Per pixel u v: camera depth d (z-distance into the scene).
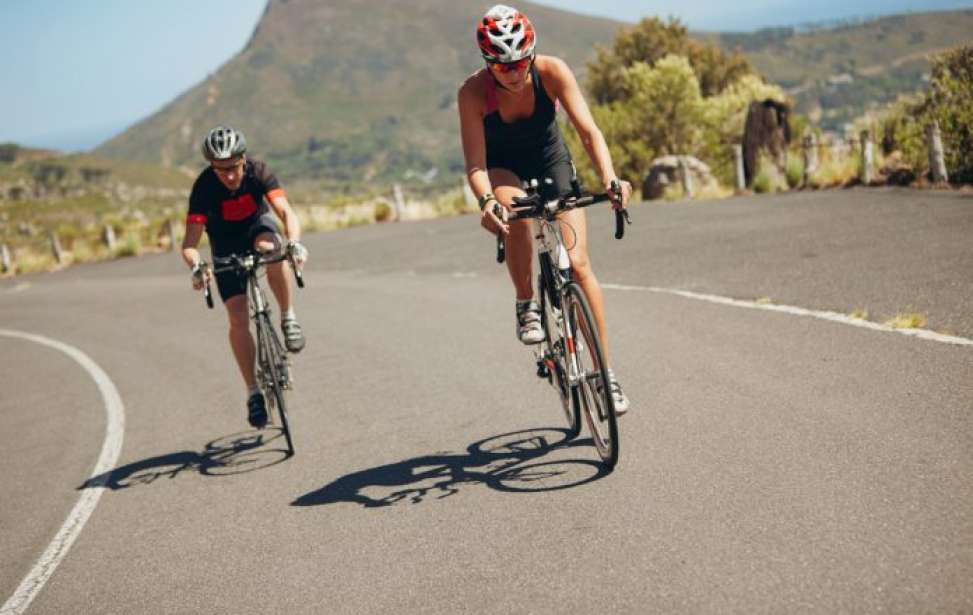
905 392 5.54
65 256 33.38
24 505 6.76
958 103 15.70
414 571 4.25
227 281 6.91
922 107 17.31
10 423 9.81
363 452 6.44
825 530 3.88
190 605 4.37
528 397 7.06
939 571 3.40
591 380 5.08
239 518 5.52
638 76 29.61
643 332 8.45
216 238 6.85
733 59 39.72
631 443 5.45
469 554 4.31
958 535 3.64
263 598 4.28
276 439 7.34
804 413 5.47
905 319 7.13
